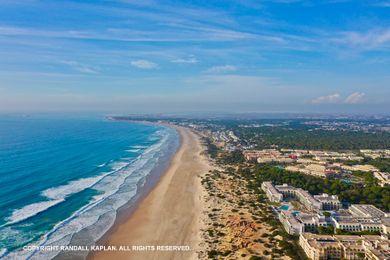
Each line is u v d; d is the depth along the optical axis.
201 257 121.12
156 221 158.25
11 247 126.56
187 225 153.12
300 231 139.62
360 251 117.62
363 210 166.62
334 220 150.25
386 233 140.00
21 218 155.25
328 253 118.06
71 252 125.12
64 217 159.75
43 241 133.00
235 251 123.69
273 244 129.38
